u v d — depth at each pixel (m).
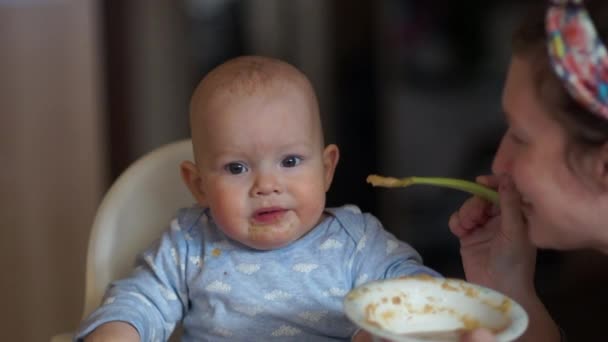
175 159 1.23
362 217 1.07
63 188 2.27
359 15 2.49
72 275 2.27
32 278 2.25
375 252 1.03
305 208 0.99
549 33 0.71
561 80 0.71
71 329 2.25
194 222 1.08
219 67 1.05
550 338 0.93
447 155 2.46
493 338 0.68
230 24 2.50
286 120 0.98
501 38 2.32
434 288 0.78
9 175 2.23
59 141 2.27
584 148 0.72
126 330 0.98
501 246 0.93
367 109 2.52
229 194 0.98
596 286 1.20
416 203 2.48
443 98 2.43
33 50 2.22
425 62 2.44
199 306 1.04
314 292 1.01
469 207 0.96
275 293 1.01
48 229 2.26
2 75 2.20
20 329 2.24
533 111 0.75
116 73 2.34
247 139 0.97
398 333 0.74
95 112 2.29
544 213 0.78
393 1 2.44
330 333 1.00
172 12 2.42
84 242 2.28
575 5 0.71
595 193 0.74
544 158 0.75
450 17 2.39
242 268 1.02
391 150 2.50
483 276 0.96
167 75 2.44
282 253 1.02
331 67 2.53
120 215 1.18
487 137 2.40
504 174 0.88
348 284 1.02
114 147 2.35
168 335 1.05
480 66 2.37
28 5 2.20
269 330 1.00
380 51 2.47
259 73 1.01
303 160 1.00
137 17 2.35
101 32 2.30
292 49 2.54
